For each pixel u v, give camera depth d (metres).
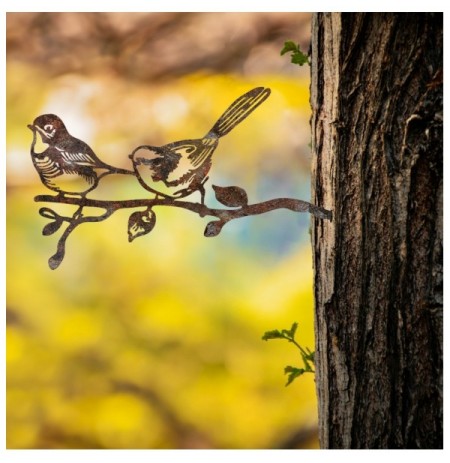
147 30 8.02
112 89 8.09
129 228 3.07
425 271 2.88
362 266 2.96
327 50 2.99
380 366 2.95
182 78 8.16
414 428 2.90
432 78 2.82
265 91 3.07
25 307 7.94
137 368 7.80
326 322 3.09
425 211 2.87
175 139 7.99
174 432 7.68
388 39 2.85
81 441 7.62
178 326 7.94
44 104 7.98
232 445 7.68
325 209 3.05
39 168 3.04
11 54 7.96
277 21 7.99
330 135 3.01
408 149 2.86
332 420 3.09
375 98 2.88
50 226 3.03
